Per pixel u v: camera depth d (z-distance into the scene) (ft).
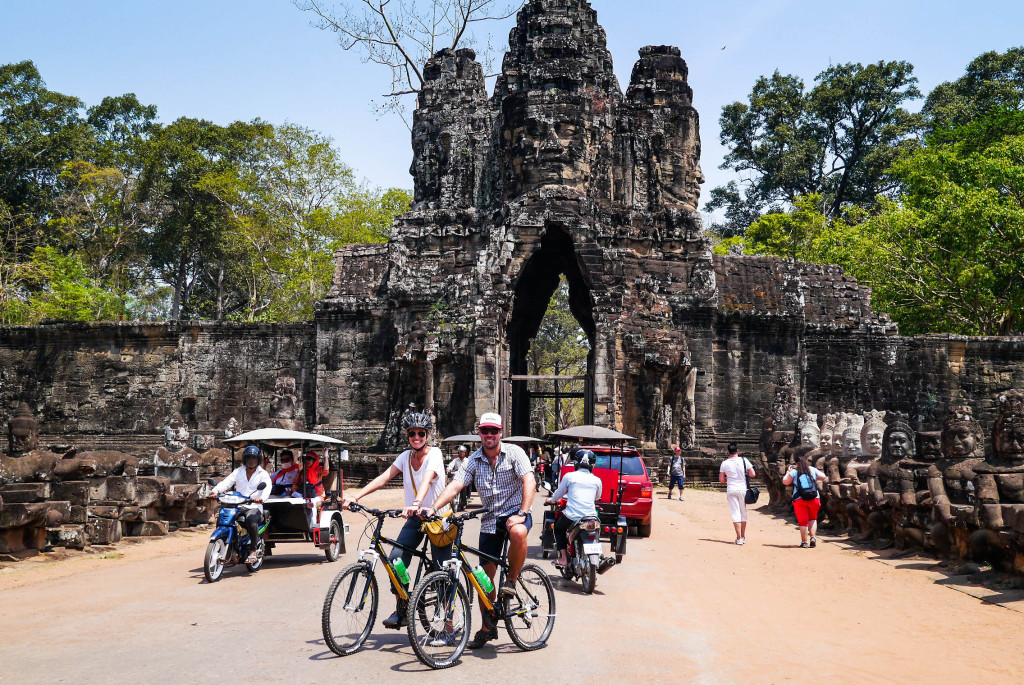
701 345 135.64
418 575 27.63
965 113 224.53
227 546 42.52
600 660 26.30
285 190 222.48
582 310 154.10
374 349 142.51
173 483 69.26
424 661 24.61
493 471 28.02
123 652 26.55
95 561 50.14
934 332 163.73
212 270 265.95
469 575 26.73
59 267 206.18
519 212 131.75
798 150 260.21
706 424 134.62
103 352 155.33
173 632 29.48
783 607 37.24
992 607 37.55
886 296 165.48
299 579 42.14
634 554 53.26
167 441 77.82
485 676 24.21
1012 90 221.25
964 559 47.47
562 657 26.68
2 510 49.01
